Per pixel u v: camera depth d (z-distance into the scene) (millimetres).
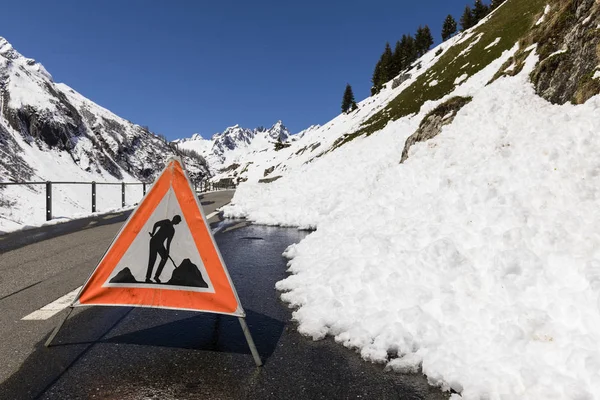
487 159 6594
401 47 105500
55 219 13336
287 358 3195
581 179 4645
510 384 2506
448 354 2943
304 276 5262
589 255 3367
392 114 45594
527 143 6285
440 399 2605
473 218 4844
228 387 2744
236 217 14016
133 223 3303
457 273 3957
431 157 8562
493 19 44125
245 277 5746
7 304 4531
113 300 3277
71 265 6539
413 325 3379
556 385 2391
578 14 9898
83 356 3219
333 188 13531
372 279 4301
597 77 7168
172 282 3240
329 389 2725
